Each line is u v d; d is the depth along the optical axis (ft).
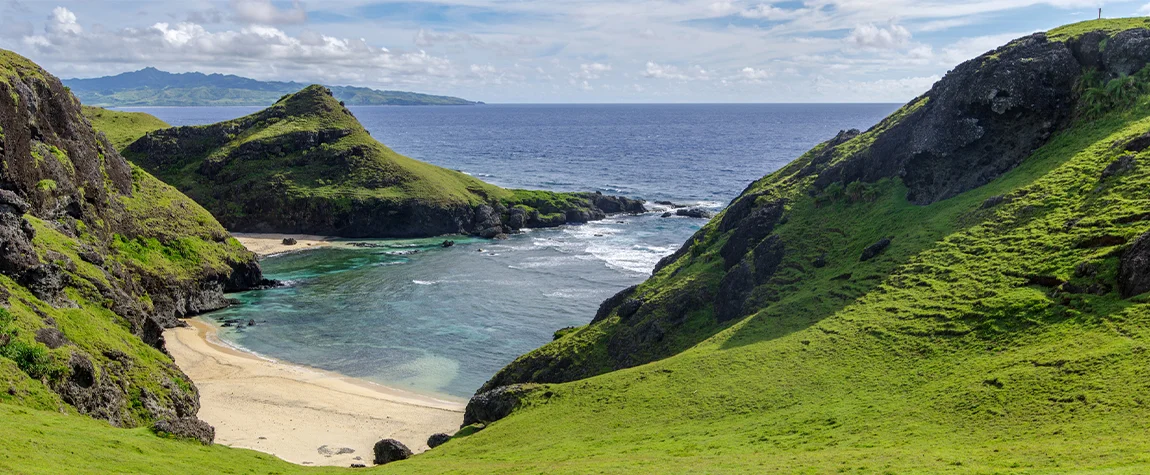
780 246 236.22
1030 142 221.05
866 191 244.01
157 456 121.19
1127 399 100.78
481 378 266.36
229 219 574.97
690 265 272.10
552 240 531.91
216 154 629.10
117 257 320.29
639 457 122.93
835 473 95.45
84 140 332.39
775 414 138.82
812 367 156.56
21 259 183.62
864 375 145.38
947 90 240.12
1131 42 214.90
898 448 105.19
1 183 232.32
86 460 104.12
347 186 588.91
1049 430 100.37
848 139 311.27
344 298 373.81
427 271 433.48
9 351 143.43
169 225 378.32
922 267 183.52
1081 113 216.54
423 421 223.30
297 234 566.36
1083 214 165.48
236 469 128.98
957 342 144.66
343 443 203.92
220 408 225.15
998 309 147.74
